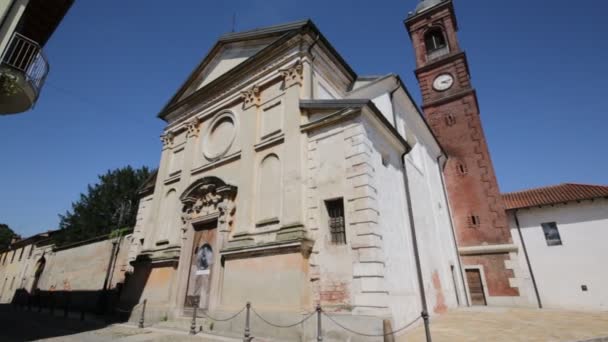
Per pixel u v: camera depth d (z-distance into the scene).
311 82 12.40
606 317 12.28
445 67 25.08
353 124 10.16
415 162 16.23
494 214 19.69
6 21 9.36
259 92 13.72
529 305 16.89
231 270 10.95
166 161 17.31
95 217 34.41
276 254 9.78
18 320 14.89
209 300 11.34
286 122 11.70
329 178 10.05
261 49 14.20
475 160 21.48
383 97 15.02
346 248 8.93
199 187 13.75
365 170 9.33
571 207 18.44
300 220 9.84
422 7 28.48
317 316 8.45
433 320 11.48
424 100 25.09
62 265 25.38
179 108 17.73
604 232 17.23
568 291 17.27
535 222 19.22
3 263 40.25
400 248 10.52
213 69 17.02
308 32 12.75
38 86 10.29
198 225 13.70
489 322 10.97
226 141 14.34
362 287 8.27
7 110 10.39
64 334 10.62
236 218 11.90
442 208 18.95
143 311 11.98
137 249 17.14
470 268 19.02
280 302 9.15
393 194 11.24
